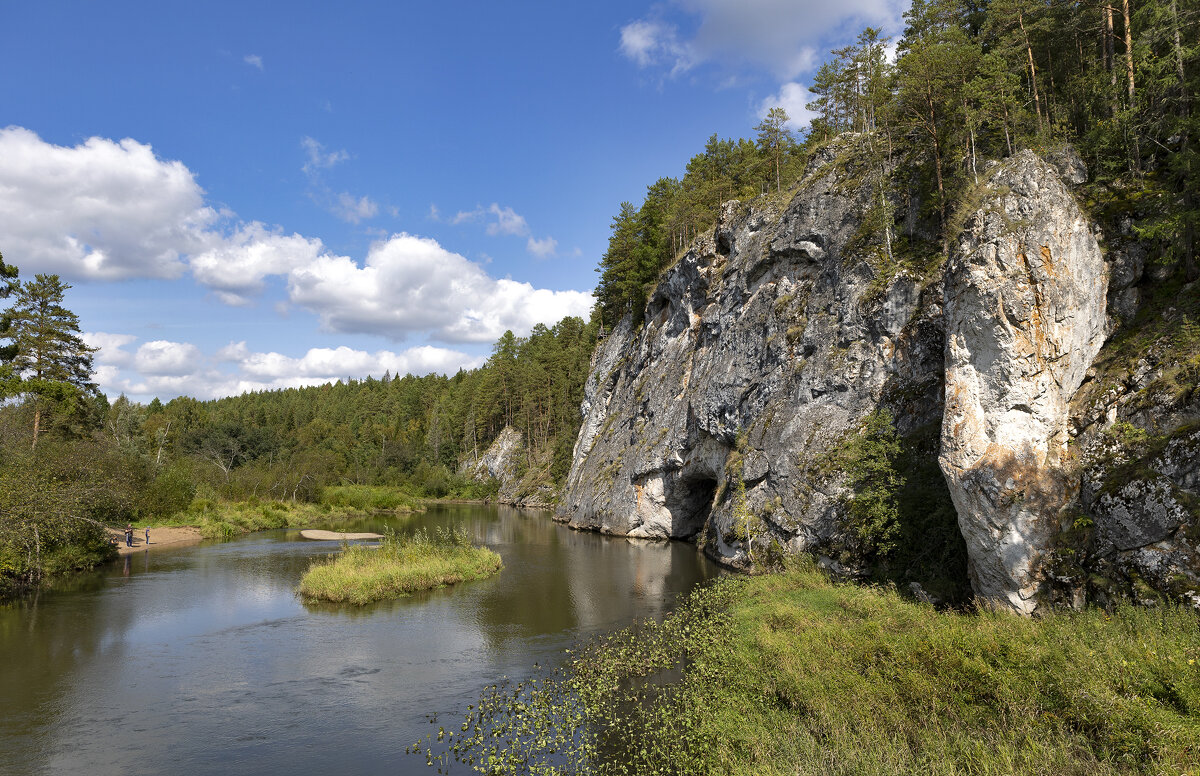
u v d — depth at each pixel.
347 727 14.55
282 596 28.56
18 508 31.03
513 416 111.38
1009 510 17.67
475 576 32.22
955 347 19.62
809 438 30.64
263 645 21.02
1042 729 9.87
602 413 71.12
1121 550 15.60
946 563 21.05
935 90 30.52
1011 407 18.28
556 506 73.25
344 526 62.84
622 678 17.03
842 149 41.62
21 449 38.88
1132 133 22.30
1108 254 20.83
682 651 19.02
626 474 54.03
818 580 24.67
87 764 12.85
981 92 27.16
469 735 13.97
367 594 27.33
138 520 53.97
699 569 34.75
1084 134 26.31
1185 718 9.10
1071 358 18.75
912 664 12.91
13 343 47.09
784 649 15.42
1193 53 21.00
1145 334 18.94
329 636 22.03
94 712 15.55
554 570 35.00
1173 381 16.84
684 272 54.28
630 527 51.66
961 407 19.17
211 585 31.16
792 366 35.19
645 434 53.78
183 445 91.31
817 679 13.30
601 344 84.94
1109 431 17.45
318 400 174.00
